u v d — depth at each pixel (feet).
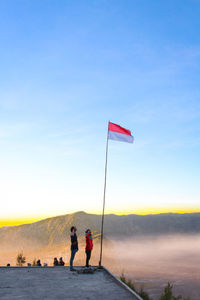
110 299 26.73
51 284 32.63
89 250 43.29
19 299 26.27
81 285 32.24
